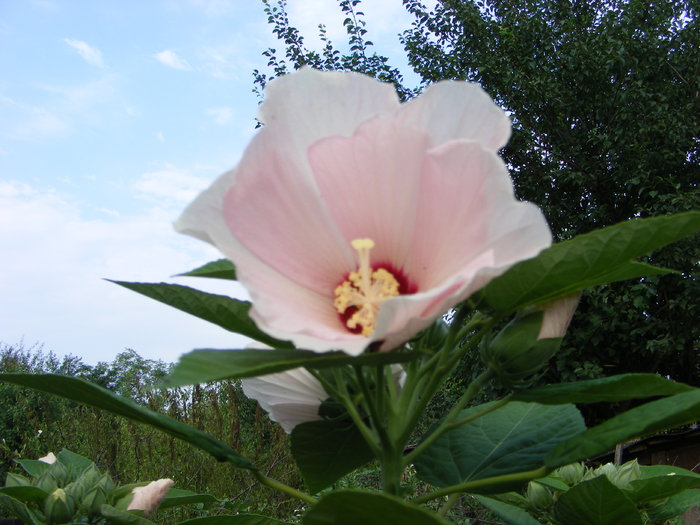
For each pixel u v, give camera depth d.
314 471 0.44
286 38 4.35
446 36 4.20
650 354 3.38
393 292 0.32
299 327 0.27
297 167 0.32
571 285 0.32
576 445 0.32
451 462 0.42
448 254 0.30
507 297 0.33
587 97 3.76
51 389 0.39
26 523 0.46
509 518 0.51
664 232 0.30
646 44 3.61
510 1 4.32
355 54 4.30
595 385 0.33
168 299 0.36
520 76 3.69
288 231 0.32
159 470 1.58
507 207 0.28
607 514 0.40
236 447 1.62
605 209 3.59
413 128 0.31
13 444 2.98
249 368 0.25
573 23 4.09
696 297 3.00
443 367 0.35
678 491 0.46
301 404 0.44
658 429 0.34
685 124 3.40
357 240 0.32
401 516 0.27
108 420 1.70
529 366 0.35
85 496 0.46
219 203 0.31
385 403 0.36
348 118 0.33
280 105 0.33
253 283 0.28
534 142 3.81
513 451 0.42
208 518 0.39
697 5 3.85
